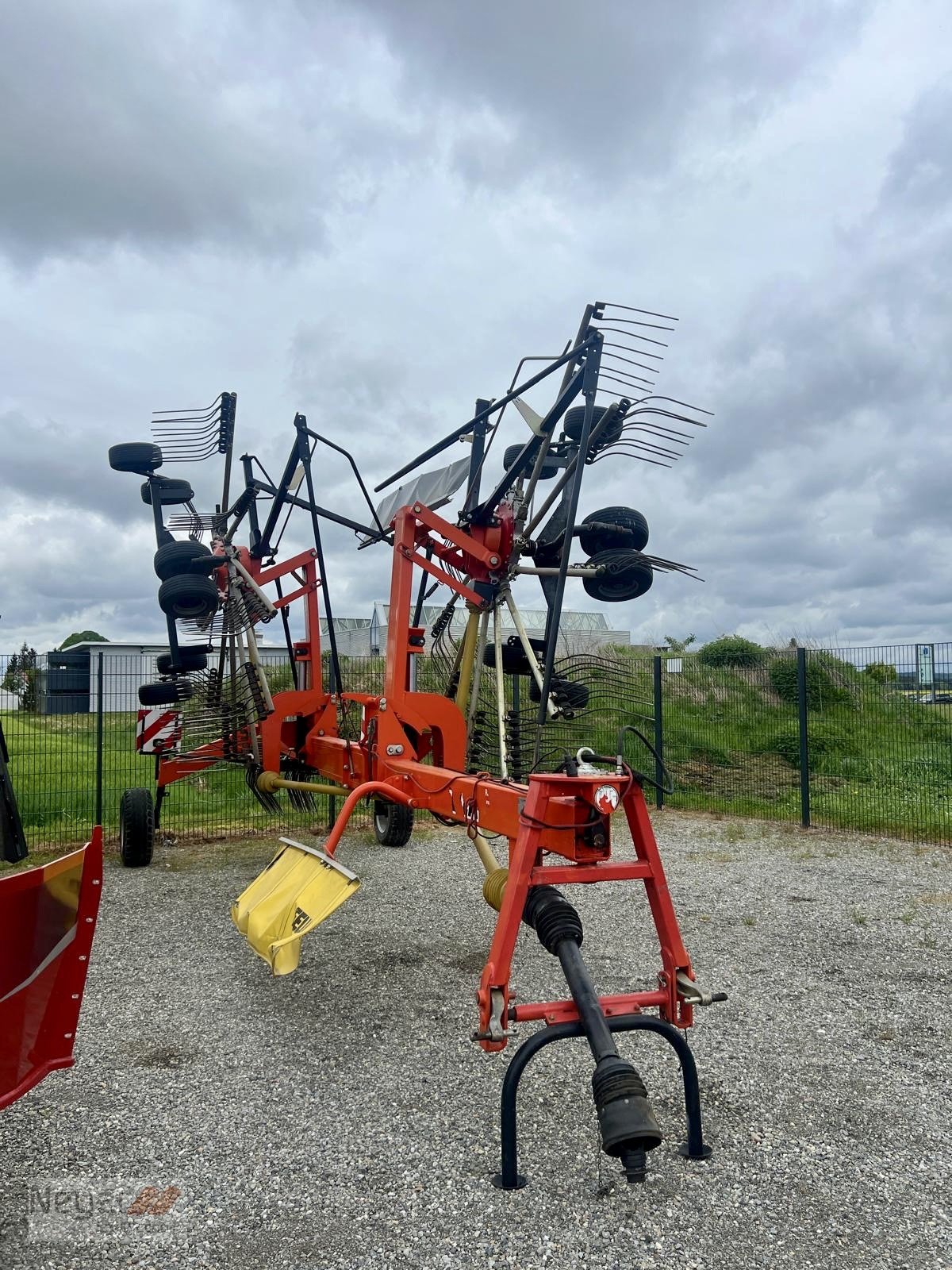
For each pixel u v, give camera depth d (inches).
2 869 311.6
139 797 307.7
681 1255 99.9
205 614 274.2
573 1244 101.8
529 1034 161.9
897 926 233.3
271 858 324.5
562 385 191.9
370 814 402.6
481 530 217.0
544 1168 117.2
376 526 263.3
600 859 127.6
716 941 219.5
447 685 242.5
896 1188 112.6
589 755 132.7
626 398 182.2
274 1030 164.4
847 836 362.6
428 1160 119.4
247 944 218.4
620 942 216.1
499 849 333.7
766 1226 105.0
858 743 482.9
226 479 282.4
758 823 390.3
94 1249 101.3
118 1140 125.4
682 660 511.8
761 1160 119.0
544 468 211.0
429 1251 100.7
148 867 310.8
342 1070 147.4
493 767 222.4
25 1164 119.4
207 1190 112.9
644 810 130.0
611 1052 104.3
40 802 380.2
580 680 210.7
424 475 245.8
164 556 273.6
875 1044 157.1
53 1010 101.0
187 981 191.9
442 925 232.7
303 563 289.9
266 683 272.2
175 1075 146.1
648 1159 119.3
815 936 223.6
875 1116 131.0
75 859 99.4
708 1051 153.8
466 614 274.8
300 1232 104.3
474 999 179.5
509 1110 112.7
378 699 219.9
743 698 513.3
